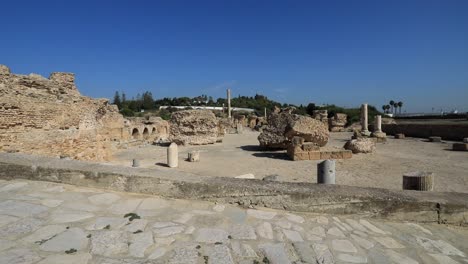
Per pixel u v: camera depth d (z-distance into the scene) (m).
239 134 38.44
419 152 18.38
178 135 24.67
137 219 4.06
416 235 4.33
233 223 4.12
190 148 22.22
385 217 4.69
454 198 4.85
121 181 5.12
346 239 3.98
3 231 3.49
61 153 11.61
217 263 3.09
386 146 21.97
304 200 4.67
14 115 9.98
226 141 27.88
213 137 25.08
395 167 13.39
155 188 4.99
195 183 4.88
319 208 4.67
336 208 4.67
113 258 3.05
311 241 3.82
